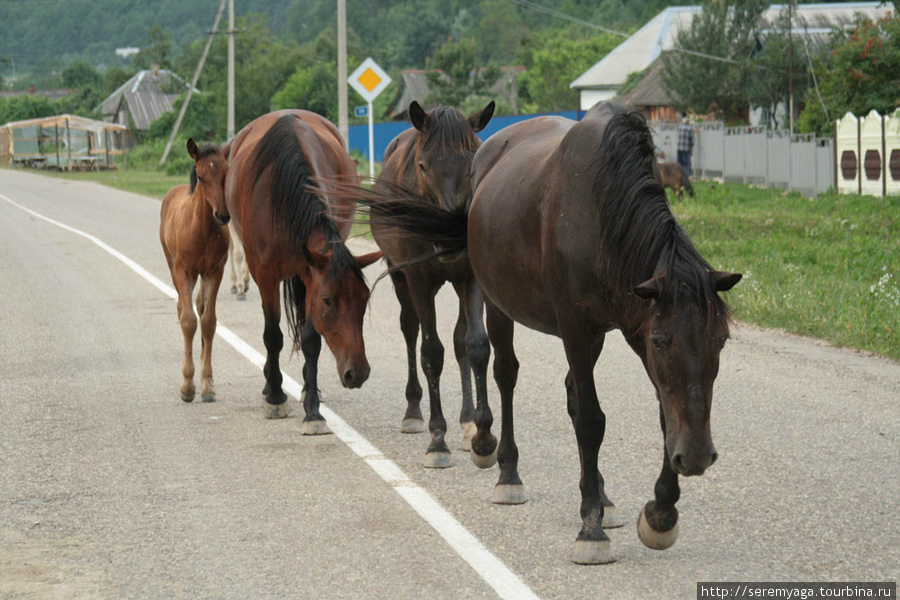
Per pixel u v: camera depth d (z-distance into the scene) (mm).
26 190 49844
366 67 23438
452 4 169750
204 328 10461
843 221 22781
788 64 46688
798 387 10125
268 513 6910
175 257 10781
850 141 30281
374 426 9359
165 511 6984
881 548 5980
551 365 11617
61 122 72625
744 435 8508
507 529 6512
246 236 9859
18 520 6824
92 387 11055
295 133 9828
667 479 5805
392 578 5715
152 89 109062
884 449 7988
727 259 18656
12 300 17547
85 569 5949
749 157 37656
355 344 8484
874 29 37625
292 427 9375
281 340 9781
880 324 12578
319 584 5664
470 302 8234
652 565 5836
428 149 8500
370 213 9078
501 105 86000
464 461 8242
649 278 5375
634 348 5836
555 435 8758
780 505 6777
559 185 6094
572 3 147500
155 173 67250
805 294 14703
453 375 11359
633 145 5699
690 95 50000
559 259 5984
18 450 8578
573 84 73000
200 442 8836
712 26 49688
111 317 15680
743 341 12469
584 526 5953
